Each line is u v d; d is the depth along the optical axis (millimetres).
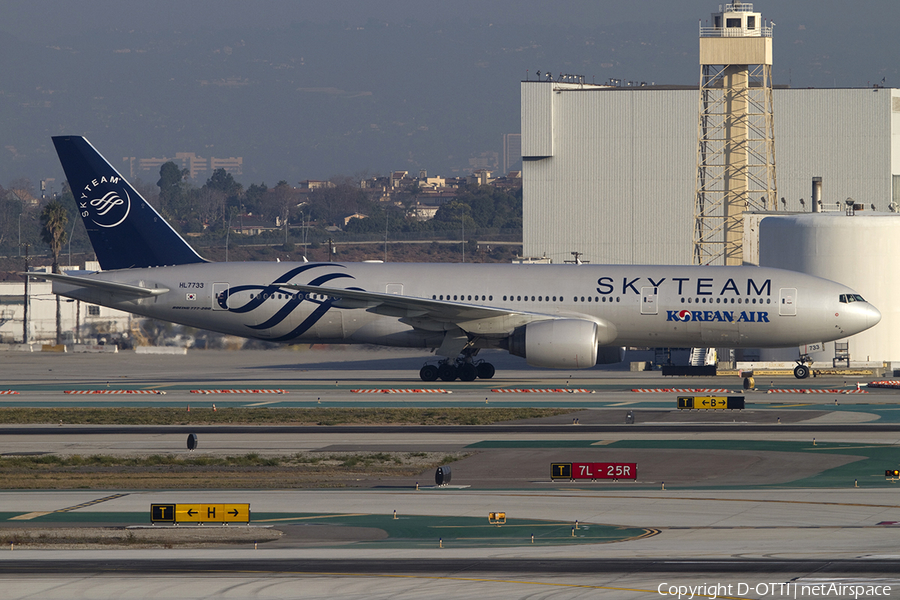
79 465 134625
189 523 99500
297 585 77875
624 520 99812
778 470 125375
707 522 98250
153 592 76500
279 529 97438
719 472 124688
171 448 144125
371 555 87125
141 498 112750
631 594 75250
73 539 93625
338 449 141875
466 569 82188
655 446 140500
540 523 99125
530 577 79688
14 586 78125
